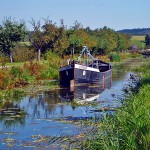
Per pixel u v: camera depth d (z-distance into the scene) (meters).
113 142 11.69
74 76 41.28
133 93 25.77
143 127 12.04
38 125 21.06
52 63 56.34
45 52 70.88
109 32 125.50
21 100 31.44
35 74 46.75
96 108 26.12
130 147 11.06
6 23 60.16
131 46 148.12
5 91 34.53
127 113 14.49
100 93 36.12
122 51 129.12
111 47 105.19
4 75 37.28
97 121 19.64
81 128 19.50
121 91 37.09
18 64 54.59
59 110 26.12
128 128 12.22
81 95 34.62
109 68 49.97
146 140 11.09
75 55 78.38
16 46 63.78
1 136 18.59
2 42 59.97
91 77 43.44
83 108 26.59
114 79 51.09
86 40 85.31
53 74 48.84
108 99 31.03
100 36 113.00
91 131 17.02
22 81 41.22
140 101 17.41
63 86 41.81
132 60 99.06
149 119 12.75
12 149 16.16
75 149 14.77
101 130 13.79
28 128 20.33
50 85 42.06
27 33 62.53
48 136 18.23
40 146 16.44
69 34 82.69
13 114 24.89
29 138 18.05
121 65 80.00
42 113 25.08
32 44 70.12
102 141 12.41
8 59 60.81
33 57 67.00
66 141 16.81
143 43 173.38
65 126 20.39
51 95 34.59
